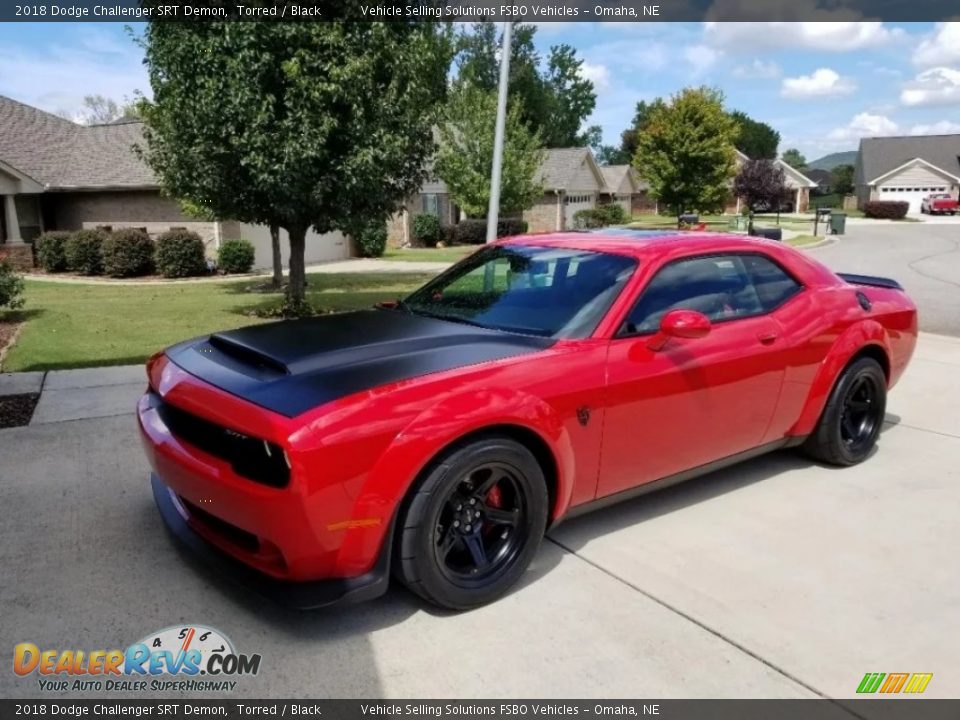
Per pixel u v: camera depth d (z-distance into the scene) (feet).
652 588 10.89
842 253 82.79
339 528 8.95
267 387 9.69
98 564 11.15
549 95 190.70
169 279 61.57
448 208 112.78
